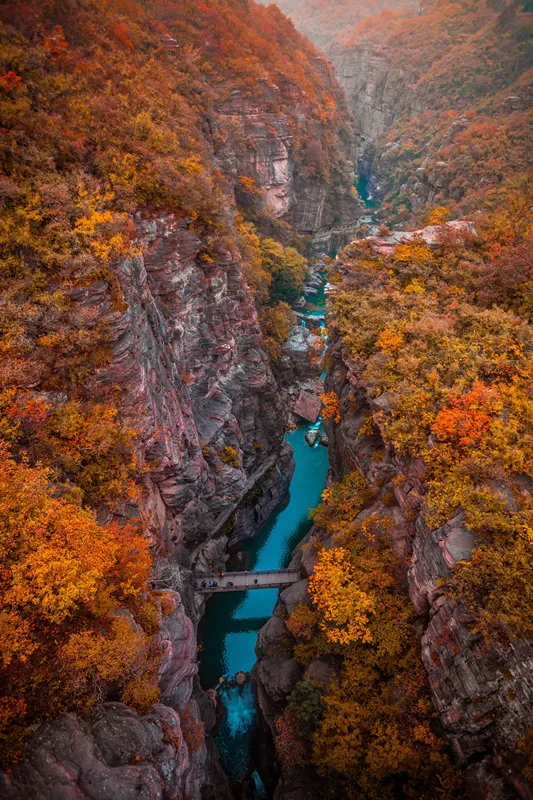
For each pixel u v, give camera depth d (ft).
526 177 201.77
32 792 43.21
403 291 120.26
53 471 67.67
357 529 93.35
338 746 69.51
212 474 128.36
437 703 67.51
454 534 67.67
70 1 120.16
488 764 60.85
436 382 89.45
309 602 94.73
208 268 123.24
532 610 56.70
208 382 134.10
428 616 76.54
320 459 188.34
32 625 50.70
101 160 94.38
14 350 70.23
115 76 120.16
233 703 113.19
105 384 80.84
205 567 124.67
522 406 79.87
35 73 95.30
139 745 50.42
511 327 97.66
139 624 65.36
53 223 77.30
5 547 53.26
